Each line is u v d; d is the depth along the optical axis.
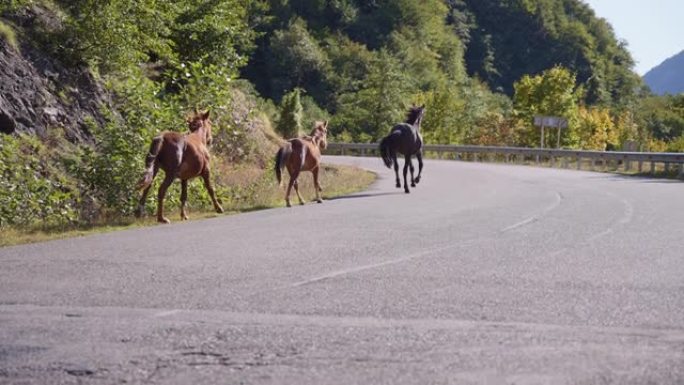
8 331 5.80
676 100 87.31
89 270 8.52
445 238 11.30
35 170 17.27
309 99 112.19
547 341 5.48
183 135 14.92
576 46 186.75
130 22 22.56
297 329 5.83
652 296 7.10
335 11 147.25
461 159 58.00
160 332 5.75
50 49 20.78
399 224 13.25
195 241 11.08
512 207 16.53
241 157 27.84
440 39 163.25
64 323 6.04
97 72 21.77
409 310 6.48
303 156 17.86
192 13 29.47
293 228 12.73
